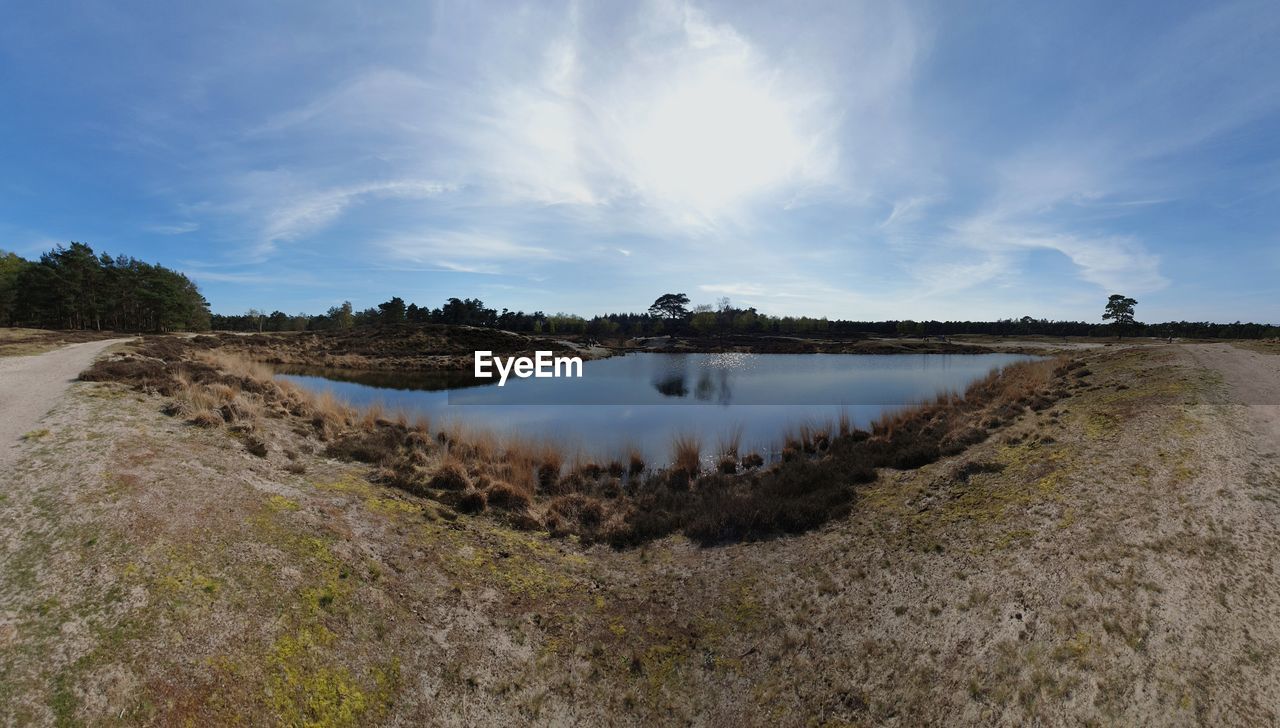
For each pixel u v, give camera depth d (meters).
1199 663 4.34
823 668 5.37
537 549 8.19
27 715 3.59
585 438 16.98
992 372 25.39
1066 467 8.88
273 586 5.41
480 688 5.02
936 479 9.88
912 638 5.52
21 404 10.02
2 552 5.13
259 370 18.89
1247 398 11.52
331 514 7.35
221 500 6.79
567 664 5.55
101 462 7.22
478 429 16.06
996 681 4.67
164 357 20.33
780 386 32.09
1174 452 8.52
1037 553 6.44
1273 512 6.31
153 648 4.30
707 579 7.39
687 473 12.62
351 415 14.52
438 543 7.50
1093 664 4.55
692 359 55.62
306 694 4.41
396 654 5.15
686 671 5.54
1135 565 5.71
